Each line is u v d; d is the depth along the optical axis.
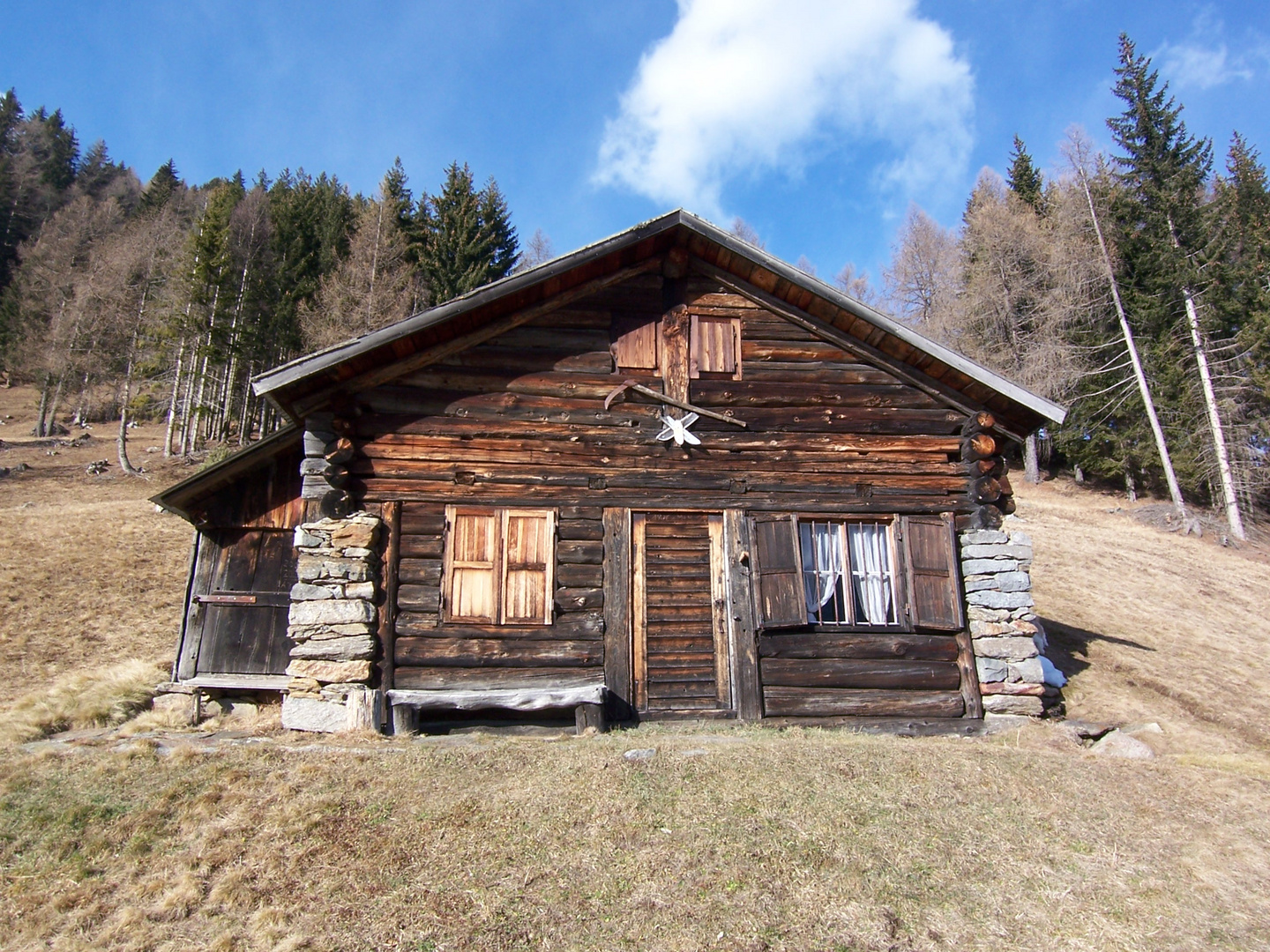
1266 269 36.34
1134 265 35.41
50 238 57.94
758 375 11.30
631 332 11.15
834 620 10.79
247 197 53.84
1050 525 28.09
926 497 11.23
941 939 5.16
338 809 6.82
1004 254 39.66
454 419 10.52
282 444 12.30
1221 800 7.61
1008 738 9.85
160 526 25.98
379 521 10.09
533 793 7.15
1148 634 16.98
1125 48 38.38
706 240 11.06
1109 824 6.94
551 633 10.11
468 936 5.08
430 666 9.81
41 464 36.41
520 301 10.82
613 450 10.77
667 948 4.97
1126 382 34.62
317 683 9.47
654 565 10.59
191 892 5.62
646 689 10.20
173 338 39.66
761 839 6.32
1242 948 5.18
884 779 7.69
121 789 7.23
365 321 34.91
